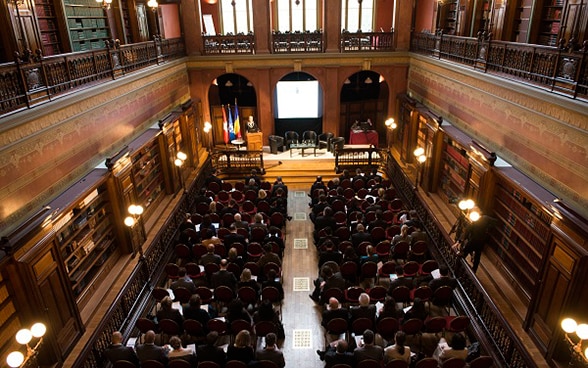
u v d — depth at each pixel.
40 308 6.69
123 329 8.04
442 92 13.40
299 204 14.85
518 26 10.52
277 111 20.06
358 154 16.86
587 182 6.59
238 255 10.00
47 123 7.49
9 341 6.45
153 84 13.39
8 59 7.98
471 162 10.30
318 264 10.49
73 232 8.44
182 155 13.12
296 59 17.62
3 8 7.66
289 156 18.42
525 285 8.37
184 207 13.04
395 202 12.34
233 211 11.77
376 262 9.38
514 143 8.89
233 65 17.72
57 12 10.30
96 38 12.25
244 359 6.63
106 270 9.58
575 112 6.82
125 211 10.20
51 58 7.68
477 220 8.48
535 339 7.28
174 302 8.82
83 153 8.81
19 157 6.75
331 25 17.20
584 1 7.66
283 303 9.68
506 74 9.11
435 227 10.62
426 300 8.52
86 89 8.61
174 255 11.28
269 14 17.14
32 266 6.57
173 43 15.80
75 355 7.42
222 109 19.41
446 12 14.84
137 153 11.77
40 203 7.27
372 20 20.53
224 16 20.44
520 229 8.64
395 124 17.61
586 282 6.21
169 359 6.74
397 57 17.55
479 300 7.93
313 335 8.67
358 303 8.59
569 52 7.07
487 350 7.34
